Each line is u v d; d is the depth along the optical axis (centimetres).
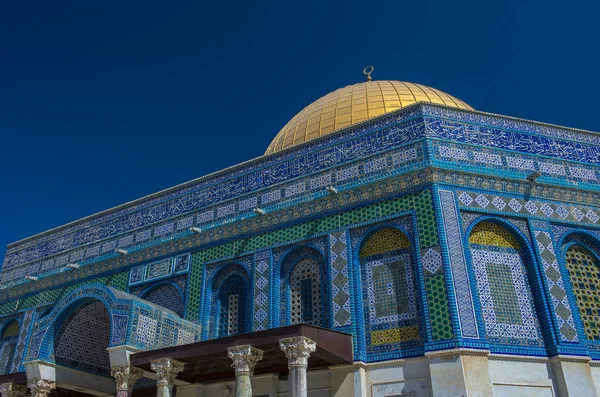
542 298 1293
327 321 1361
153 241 1822
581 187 1488
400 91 2227
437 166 1378
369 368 1262
